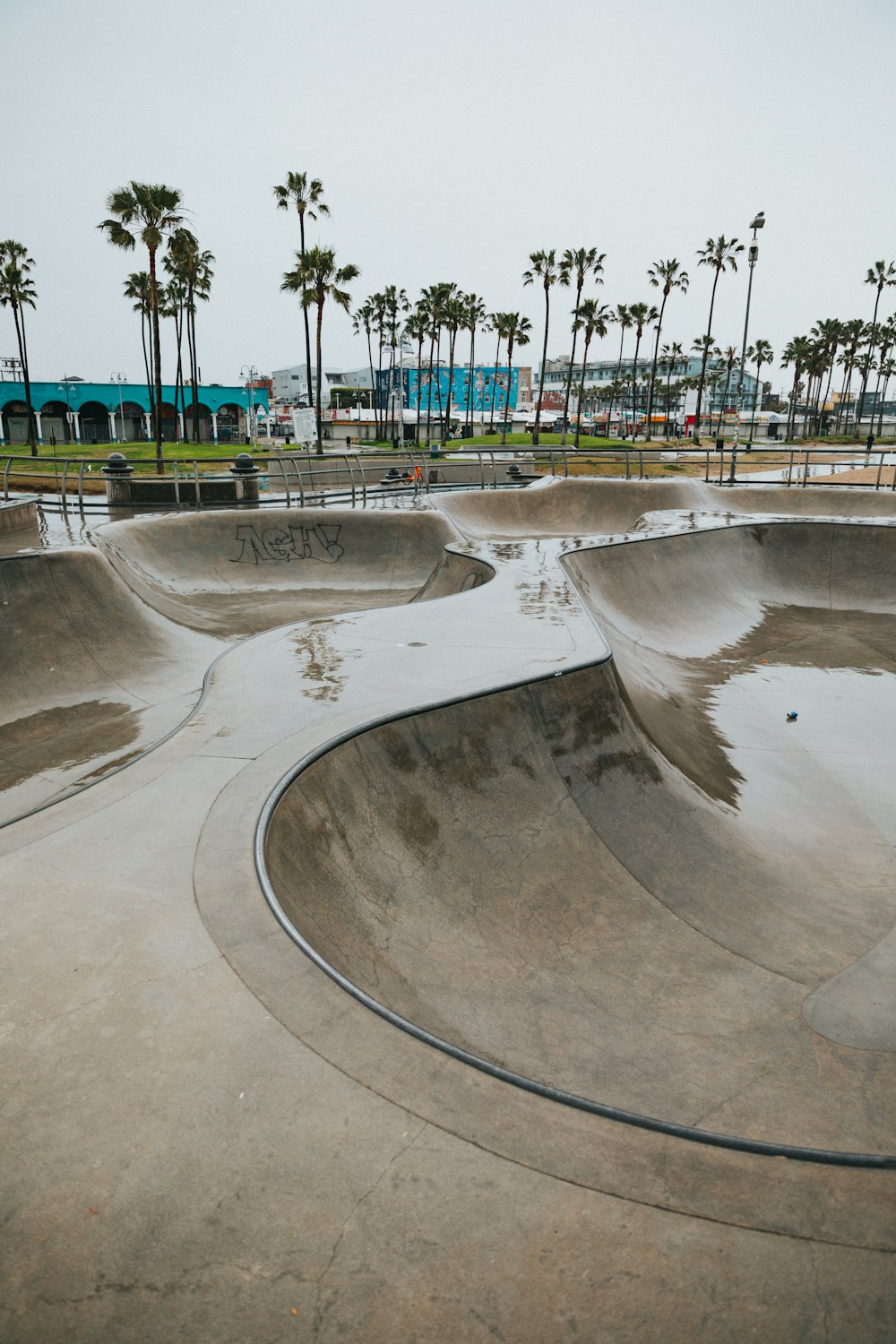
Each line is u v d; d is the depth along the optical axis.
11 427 53.12
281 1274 2.11
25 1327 1.99
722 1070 3.97
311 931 3.79
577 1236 2.23
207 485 20.42
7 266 41.16
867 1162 2.52
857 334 73.50
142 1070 2.71
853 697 9.97
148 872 3.85
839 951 5.17
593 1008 4.30
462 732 5.82
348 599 15.11
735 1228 2.28
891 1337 2.04
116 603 10.91
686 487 21.69
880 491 22.42
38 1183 2.34
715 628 12.73
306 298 36.12
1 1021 2.93
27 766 7.77
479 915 4.81
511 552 12.70
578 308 51.53
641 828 6.07
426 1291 2.08
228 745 5.25
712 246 61.09
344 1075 2.71
